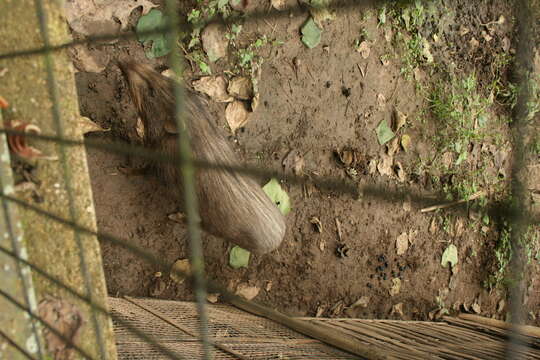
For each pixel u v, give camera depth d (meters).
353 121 4.23
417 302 4.76
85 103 3.04
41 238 1.05
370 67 4.27
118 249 3.20
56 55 1.00
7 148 1.00
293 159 3.92
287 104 3.87
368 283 4.42
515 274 0.36
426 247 4.77
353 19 4.09
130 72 2.92
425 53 4.64
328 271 4.18
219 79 3.54
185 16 3.34
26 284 1.05
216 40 3.48
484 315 5.25
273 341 2.52
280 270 3.93
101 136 3.11
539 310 5.53
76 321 1.06
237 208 3.05
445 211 4.81
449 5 4.80
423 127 4.72
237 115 3.64
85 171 1.06
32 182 1.03
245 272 3.77
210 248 3.59
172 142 2.91
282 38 3.77
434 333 3.71
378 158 4.42
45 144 1.01
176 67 0.56
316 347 2.54
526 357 2.10
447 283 4.97
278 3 3.71
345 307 4.30
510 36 5.38
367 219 4.33
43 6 0.98
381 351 2.46
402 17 4.39
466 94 5.02
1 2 0.99
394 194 0.37
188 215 0.56
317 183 0.39
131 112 3.20
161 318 2.59
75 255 1.05
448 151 4.92
